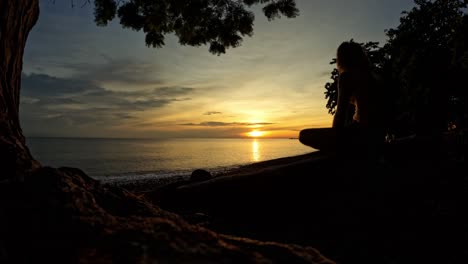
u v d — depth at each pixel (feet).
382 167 10.36
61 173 4.97
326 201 10.76
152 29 22.09
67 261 3.24
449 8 54.34
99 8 20.18
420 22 56.70
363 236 8.79
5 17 7.70
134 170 159.43
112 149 439.63
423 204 9.67
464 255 7.15
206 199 13.02
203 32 23.44
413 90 54.13
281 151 388.98
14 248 3.39
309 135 10.00
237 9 21.81
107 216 4.36
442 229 8.43
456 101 53.88
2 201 4.03
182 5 21.44
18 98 8.65
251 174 12.75
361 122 9.30
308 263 3.97
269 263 3.69
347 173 10.75
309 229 9.70
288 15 21.06
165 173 136.87
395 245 8.15
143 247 3.52
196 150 430.61
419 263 7.23
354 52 9.68
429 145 13.91
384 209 9.59
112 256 3.31
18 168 5.49
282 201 11.57
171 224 4.42
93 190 5.37
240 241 4.37
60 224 3.85
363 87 9.20
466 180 10.53
